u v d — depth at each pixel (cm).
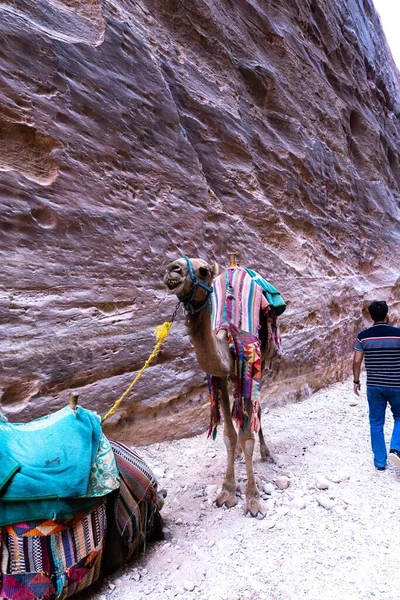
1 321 346
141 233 465
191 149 549
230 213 621
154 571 268
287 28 879
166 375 471
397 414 410
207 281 268
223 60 677
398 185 1359
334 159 950
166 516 332
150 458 425
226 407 358
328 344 771
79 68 429
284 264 689
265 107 777
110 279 430
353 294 905
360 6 1312
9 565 214
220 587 253
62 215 395
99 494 234
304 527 313
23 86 384
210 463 423
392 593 247
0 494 212
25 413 350
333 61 1079
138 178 473
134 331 445
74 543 227
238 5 753
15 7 399
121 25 483
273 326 394
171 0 603
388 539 298
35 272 371
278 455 441
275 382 638
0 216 353
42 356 365
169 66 569
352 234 983
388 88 1416
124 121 464
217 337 326
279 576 262
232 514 332
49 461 224
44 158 397
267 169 719
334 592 248
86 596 243
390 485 377
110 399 416
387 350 412
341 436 504
